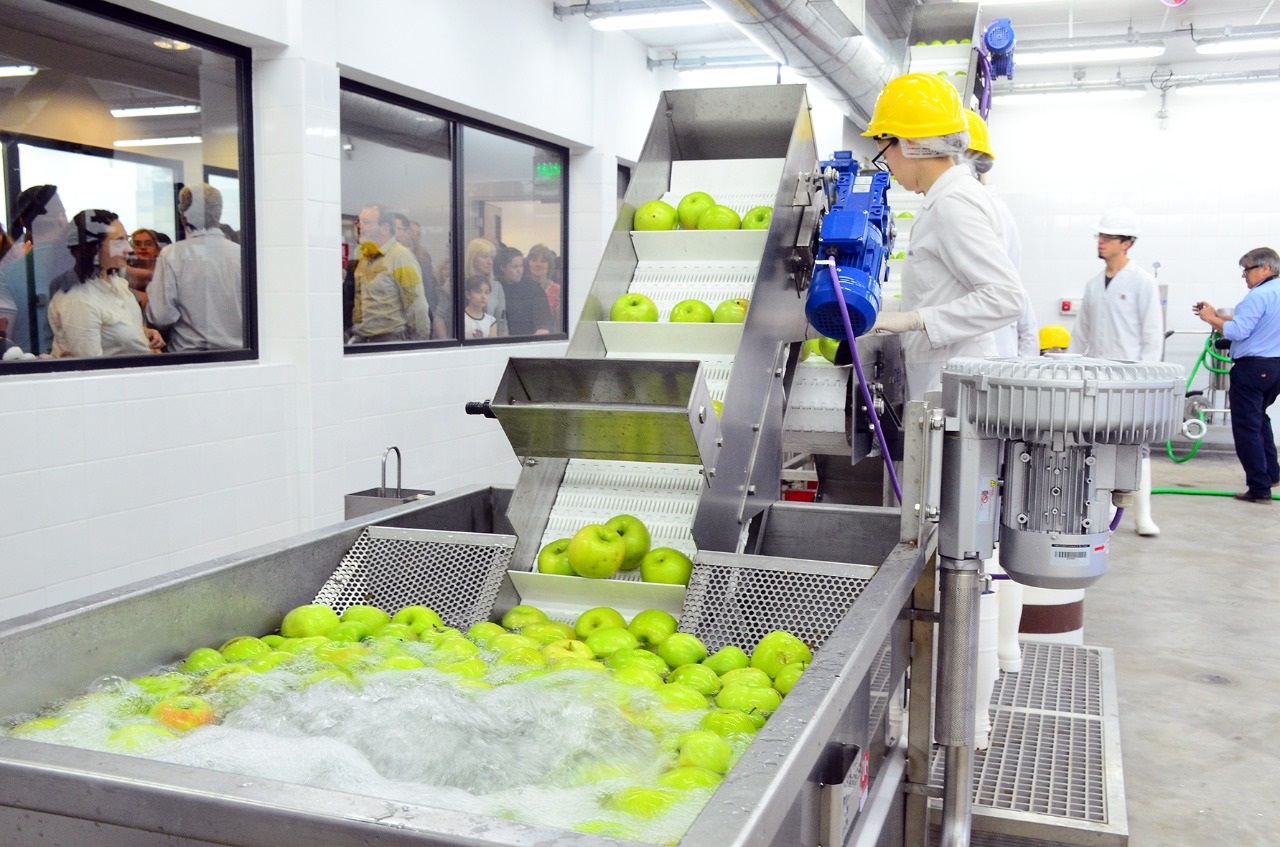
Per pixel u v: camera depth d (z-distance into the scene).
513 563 1.99
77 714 1.23
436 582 1.90
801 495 4.21
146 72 3.75
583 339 2.38
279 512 4.26
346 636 1.63
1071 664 2.92
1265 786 2.59
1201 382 8.73
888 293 4.47
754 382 2.23
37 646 1.26
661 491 2.14
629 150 7.62
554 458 2.16
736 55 8.05
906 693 2.05
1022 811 2.05
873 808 1.45
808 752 0.95
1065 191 9.05
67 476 3.30
